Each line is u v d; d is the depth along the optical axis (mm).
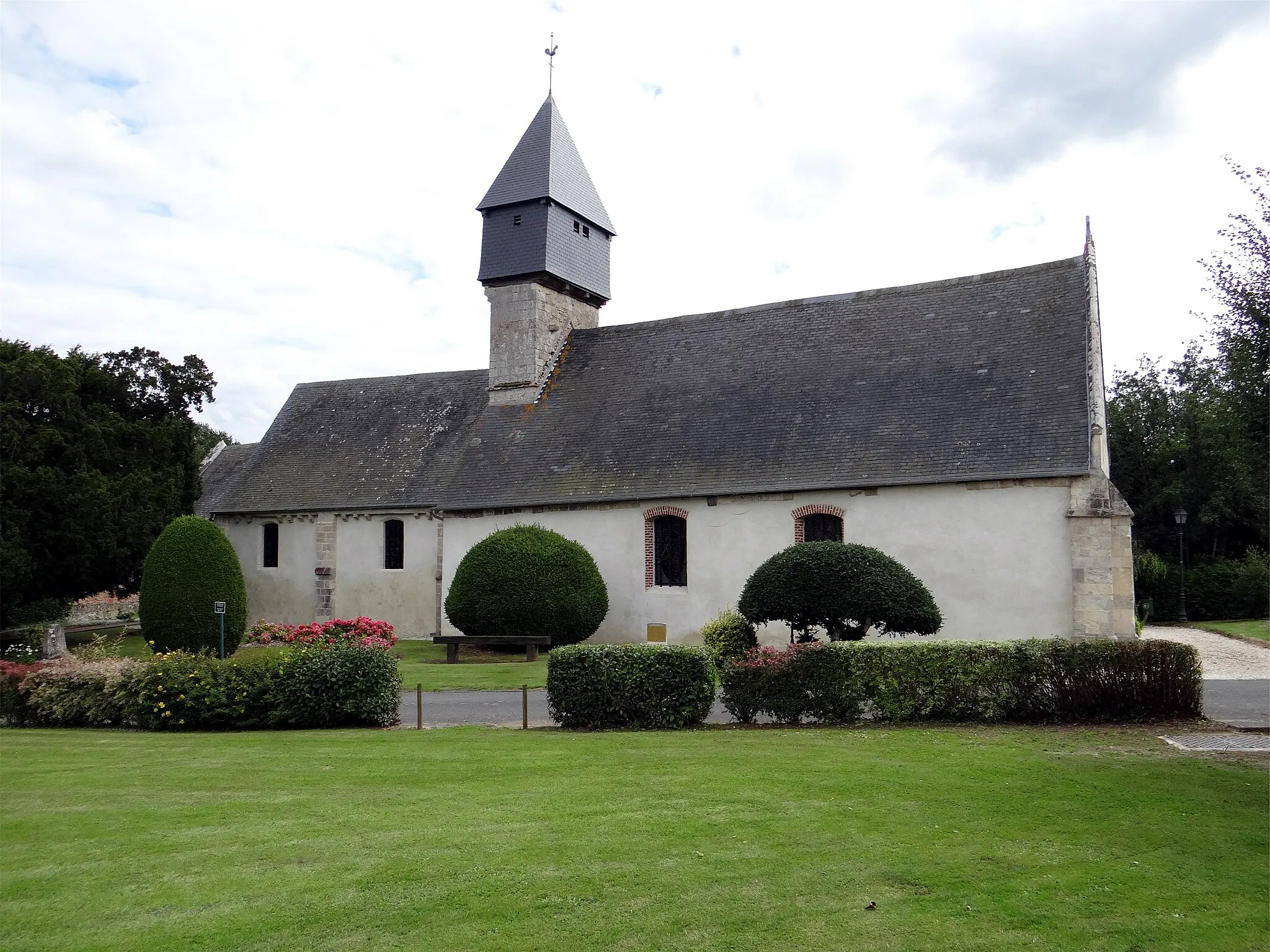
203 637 22406
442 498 25359
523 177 27578
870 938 5707
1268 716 12547
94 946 5594
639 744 11039
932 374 21547
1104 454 19344
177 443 29016
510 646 23062
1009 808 8133
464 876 6609
